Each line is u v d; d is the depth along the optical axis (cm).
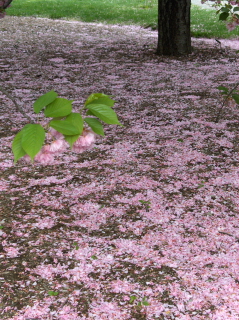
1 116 782
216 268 353
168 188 499
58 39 1778
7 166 566
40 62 1312
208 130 706
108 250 380
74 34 1925
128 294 324
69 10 2714
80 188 500
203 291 325
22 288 332
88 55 1423
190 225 420
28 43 1677
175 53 1382
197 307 309
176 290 326
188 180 519
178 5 1336
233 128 718
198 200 471
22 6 2944
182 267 354
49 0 3253
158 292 325
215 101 878
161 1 1357
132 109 827
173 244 387
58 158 592
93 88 994
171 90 972
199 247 382
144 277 343
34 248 385
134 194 485
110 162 577
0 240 397
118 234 405
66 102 175
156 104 862
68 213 445
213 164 568
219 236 399
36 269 355
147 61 1309
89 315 303
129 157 594
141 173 541
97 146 637
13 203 467
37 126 164
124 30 2055
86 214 442
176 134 687
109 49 1533
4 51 1502
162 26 1377
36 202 468
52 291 328
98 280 341
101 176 533
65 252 378
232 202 466
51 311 307
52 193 489
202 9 2653
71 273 349
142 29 2091
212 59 1330
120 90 974
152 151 616
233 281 336
